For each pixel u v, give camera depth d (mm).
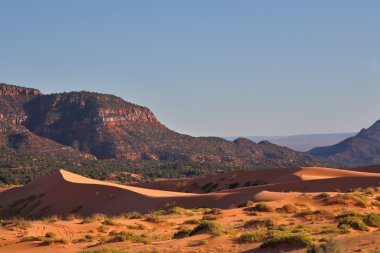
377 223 27406
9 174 178250
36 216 77625
